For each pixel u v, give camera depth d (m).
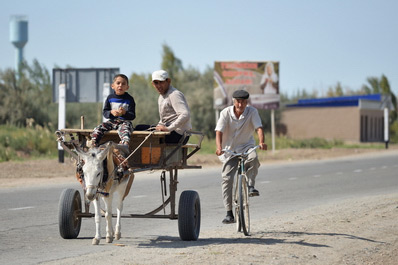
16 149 61.38
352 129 130.62
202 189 38.19
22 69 102.62
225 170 20.81
